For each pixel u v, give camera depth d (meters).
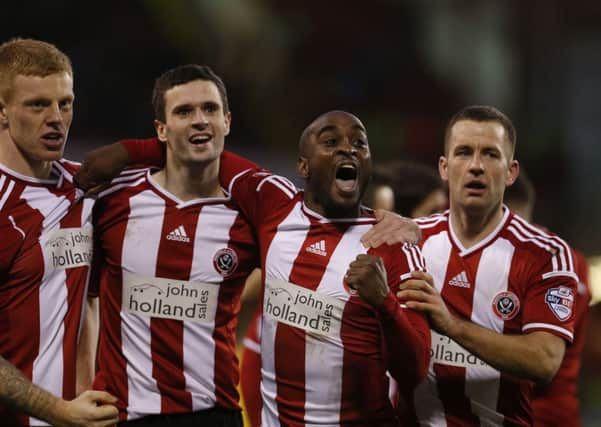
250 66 64.06
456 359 16.31
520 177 20.25
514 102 68.31
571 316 15.98
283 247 16.19
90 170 16.25
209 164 16.52
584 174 66.75
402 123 65.19
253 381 18.94
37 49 15.44
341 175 15.81
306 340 15.81
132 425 16.42
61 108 15.53
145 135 57.72
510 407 16.50
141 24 61.28
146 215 16.66
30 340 15.76
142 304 16.52
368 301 14.41
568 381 18.88
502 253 16.39
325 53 67.31
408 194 20.91
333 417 15.88
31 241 15.66
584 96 70.81
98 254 17.00
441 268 16.55
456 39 68.06
